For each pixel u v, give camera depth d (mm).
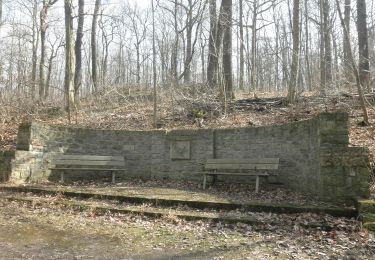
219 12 16750
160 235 6023
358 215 6391
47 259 4758
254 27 23359
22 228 6223
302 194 8641
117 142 12000
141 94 19359
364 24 16516
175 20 24250
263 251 5188
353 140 9844
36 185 9695
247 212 7164
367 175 7289
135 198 8125
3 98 17406
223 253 5129
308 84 21688
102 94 19219
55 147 11172
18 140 10500
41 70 20922
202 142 11305
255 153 10469
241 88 23875
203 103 15016
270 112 13656
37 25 22219
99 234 6039
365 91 13805
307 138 8945
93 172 11641
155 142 11805
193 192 9094
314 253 5055
